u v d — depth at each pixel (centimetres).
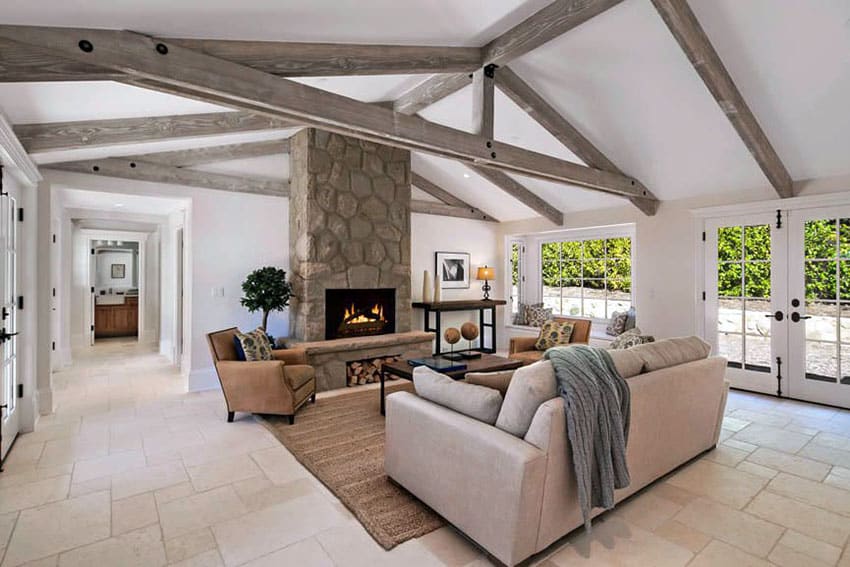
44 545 202
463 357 442
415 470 235
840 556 197
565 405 195
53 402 428
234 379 365
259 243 512
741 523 223
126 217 623
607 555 196
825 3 268
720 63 321
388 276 548
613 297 666
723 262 501
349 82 375
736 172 457
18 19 178
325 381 478
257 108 261
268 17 223
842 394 425
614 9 297
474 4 277
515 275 782
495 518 187
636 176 512
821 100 344
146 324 808
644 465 248
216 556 195
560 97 407
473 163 375
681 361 284
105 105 289
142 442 327
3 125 247
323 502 242
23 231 350
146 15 193
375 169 539
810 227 441
